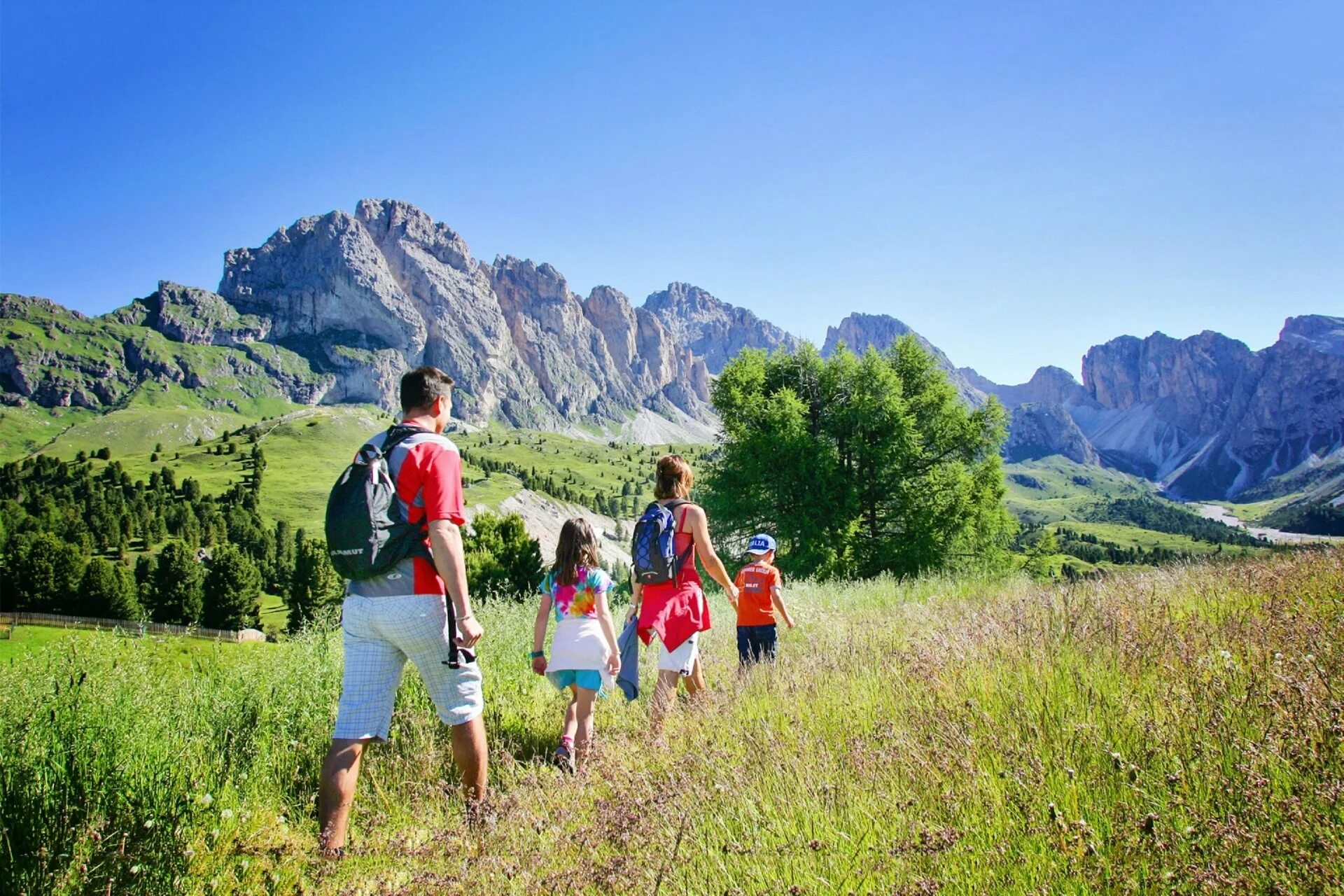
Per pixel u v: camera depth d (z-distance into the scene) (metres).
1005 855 2.28
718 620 10.23
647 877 2.57
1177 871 2.02
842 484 28.08
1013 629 5.48
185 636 6.11
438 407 4.08
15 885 2.84
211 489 195.62
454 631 3.77
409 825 3.80
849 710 4.14
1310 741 2.50
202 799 3.46
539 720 5.67
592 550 5.12
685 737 4.07
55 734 3.81
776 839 2.63
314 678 5.53
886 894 2.21
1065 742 2.99
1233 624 4.72
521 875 2.78
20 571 71.31
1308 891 1.89
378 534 3.66
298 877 3.12
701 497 30.70
